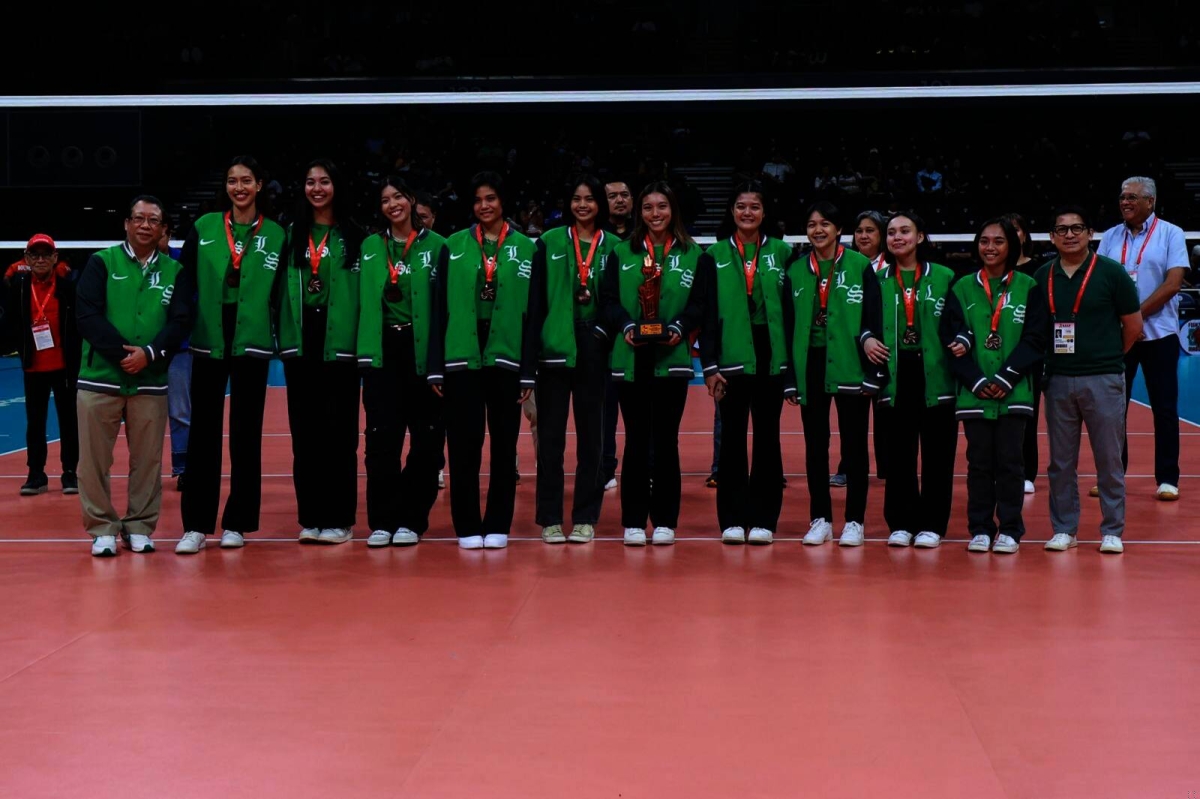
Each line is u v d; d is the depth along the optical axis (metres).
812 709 3.90
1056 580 5.66
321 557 6.20
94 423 6.18
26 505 7.84
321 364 6.45
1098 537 6.72
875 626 4.86
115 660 4.43
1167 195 22.67
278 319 6.39
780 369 6.40
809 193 22.94
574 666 4.34
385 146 24.53
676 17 25.91
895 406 6.40
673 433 6.50
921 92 16.45
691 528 7.00
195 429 6.36
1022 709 3.91
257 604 5.23
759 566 5.96
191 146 24.39
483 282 6.30
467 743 3.62
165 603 5.26
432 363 6.29
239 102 16.02
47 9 24.81
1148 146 23.08
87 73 24.58
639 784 3.32
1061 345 6.23
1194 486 8.38
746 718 3.82
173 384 8.45
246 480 6.48
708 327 6.37
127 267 6.26
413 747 3.59
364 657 4.46
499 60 25.20
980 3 24.50
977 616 5.02
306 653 4.51
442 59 25.22
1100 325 6.21
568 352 6.38
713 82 23.28
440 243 6.43
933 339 6.32
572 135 25.69
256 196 6.37
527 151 25.55
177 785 3.33
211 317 6.26
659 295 6.30
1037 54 23.84
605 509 7.66
